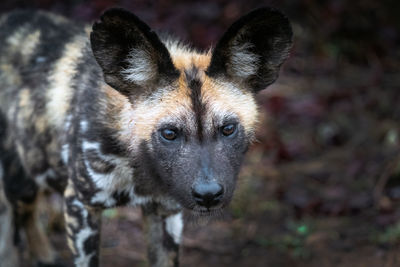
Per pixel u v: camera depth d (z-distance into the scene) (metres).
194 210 5.97
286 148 10.95
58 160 7.35
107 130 6.46
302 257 9.03
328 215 9.86
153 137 6.12
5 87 7.88
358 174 10.62
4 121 7.89
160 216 7.25
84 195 6.72
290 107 11.45
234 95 6.25
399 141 11.23
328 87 12.65
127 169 6.57
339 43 13.79
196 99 5.99
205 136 5.96
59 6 11.12
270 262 9.00
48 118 7.33
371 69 13.37
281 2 13.59
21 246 8.80
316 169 10.95
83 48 7.26
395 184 10.41
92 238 6.94
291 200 10.05
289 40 6.27
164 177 6.13
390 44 13.59
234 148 6.14
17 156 7.91
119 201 6.82
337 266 8.76
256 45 6.27
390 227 9.28
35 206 8.41
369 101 12.09
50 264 8.77
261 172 10.80
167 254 7.42
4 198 8.45
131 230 9.80
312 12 13.74
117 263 9.03
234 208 10.02
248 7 12.22
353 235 9.38
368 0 13.89
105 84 6.60
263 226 9.76
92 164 6.54
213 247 9.38
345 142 11.68
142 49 5.98
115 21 5.77
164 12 11.02
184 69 6.20
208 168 5.77
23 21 8.22
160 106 6.09
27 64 7.75
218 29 10.96
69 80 7.14
